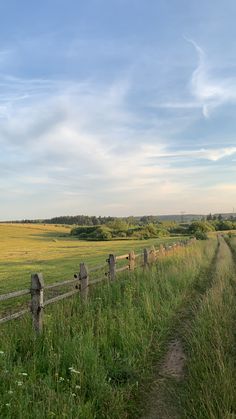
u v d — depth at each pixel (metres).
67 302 9.20
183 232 110.31
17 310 10.54
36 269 23.27
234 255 32.88
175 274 14.80
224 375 5.16
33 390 4.89
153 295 10.84
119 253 36.59
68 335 6.73
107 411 4.85
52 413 4.38
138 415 4.97
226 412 4.32
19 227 159.88
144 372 6.11
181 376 6.09
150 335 7.70
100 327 7.46
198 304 10.89
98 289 11.12
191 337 7.55
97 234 103.31
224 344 6.61
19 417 4.32
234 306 9.53
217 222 141.50
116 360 6.30
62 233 136.62
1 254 44.56
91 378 5.43
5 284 16.34
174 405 5.17
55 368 5.73
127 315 8.27
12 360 5.91
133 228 108.38
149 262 18.27
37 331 7.07
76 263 27.09
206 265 22.23
